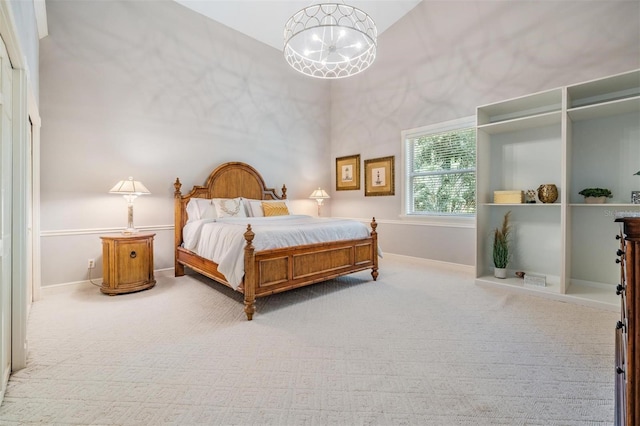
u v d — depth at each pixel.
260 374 1.78
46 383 1.69
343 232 3.61
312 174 6.00
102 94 3.62
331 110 6.30
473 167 4.34
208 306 2.96
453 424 1.39
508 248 3.95
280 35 5.06
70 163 3.42
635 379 0.78
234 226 3.25
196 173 4.43
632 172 3.07
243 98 4.95
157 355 2.00
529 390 1.63
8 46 1.61
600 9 3.22
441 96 4.57
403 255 5.11
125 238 3.31
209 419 1.42
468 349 2.08
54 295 3.26
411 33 4.90
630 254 0.78
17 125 1.81
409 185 5.09
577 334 2.29
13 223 1.80
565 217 3.06
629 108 2.94
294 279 3.04
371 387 1.66
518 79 3.80
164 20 4.09
